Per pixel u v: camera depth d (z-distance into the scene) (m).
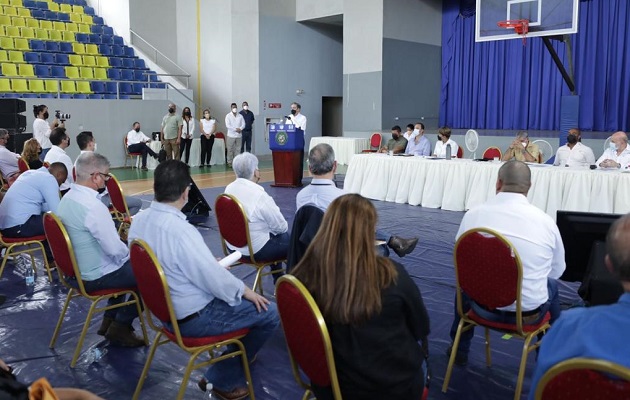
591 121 12.12
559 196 5.98
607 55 11.80
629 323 1.19
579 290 2.41
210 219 6.39
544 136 10.45
